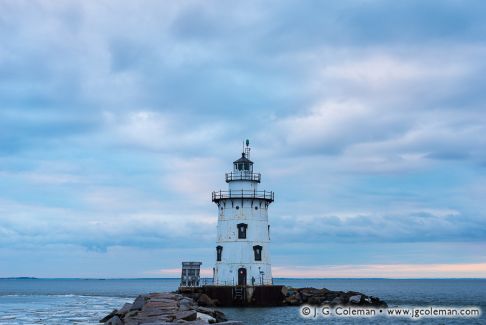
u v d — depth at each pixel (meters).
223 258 86.75
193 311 57.12
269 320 70.81
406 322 77.25
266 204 89.62
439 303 126.44
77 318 80.75
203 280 92.00
